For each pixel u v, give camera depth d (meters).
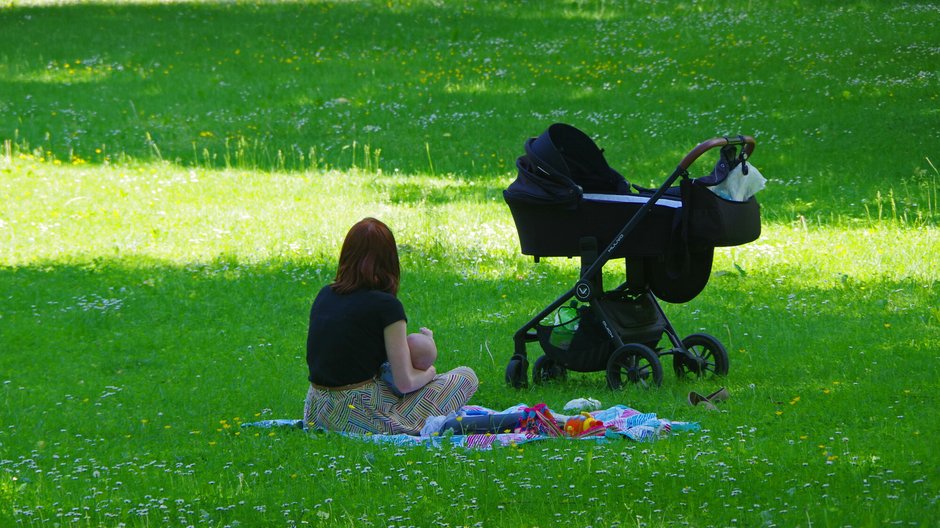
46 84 68.12
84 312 31.88
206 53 77.00
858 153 52.78
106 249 38.94
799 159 52.41
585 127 59.84
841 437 19.39
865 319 29.70
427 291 34.34
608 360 24.06
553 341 24.52
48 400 24.28
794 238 39.97
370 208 45.50
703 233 22.47
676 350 24.41
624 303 24.53
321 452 19.31
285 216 44.09
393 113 63.28
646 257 24.20
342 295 20.66
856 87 64.12
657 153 55.25
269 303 33.19
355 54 77.12
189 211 44.59
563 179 23.27
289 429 21.16
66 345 29.03
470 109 63.75
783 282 34.12
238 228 42.09
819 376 24.58
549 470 17.55
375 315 20.31
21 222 42.25
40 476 18.23
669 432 19.83
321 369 20.61
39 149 54.25
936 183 47.44
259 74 71.88
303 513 16.11
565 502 16.23
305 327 30.91
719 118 60.06
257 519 16.03
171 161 54.38
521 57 74.94
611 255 23.48
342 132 60.09
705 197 22.41
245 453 19.55
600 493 16.53
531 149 23.81
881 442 19.03
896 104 60.47
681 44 76.12
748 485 16.66
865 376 24.34
